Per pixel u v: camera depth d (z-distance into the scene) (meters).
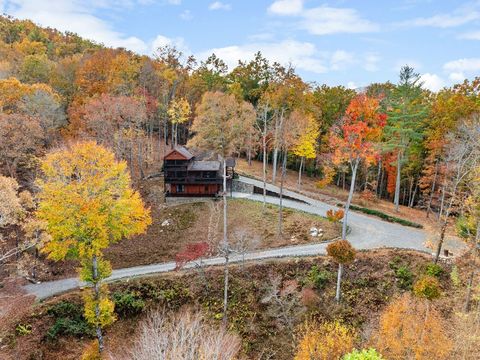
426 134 43.00
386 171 56.25
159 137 60.78
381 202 48.38
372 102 28.38
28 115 41.09
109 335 25.78
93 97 47.16
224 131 44.62
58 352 24.12
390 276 28.55
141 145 49.34
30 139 37.03
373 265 29.56
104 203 22.11
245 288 29.02
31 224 20.78
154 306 27.91
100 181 21.83
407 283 27.61
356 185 58.84
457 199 27.81
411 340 19.17
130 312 27.36
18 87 44.28
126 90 50.41
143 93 52.53
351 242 33.38
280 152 62.56
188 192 44.47
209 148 46.56
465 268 25.36
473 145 27.52
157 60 67.88
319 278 28.75
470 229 26.20
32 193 34.44
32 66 58.41
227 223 38.91
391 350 19.39
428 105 49.22
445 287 26.33
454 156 29.77
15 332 24.03
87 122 42.94
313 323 24.77
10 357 22.66
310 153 47.34
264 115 43.34
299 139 44.66
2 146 35.12
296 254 31.62
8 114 38.88
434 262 28.25
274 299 27.47
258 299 28.30
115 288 28.69
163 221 39.97
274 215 39.41
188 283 29.34
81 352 24.39
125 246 35.91
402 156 43.97
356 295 27.70
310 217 38.25
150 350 13.58
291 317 26.39
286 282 28.75
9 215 20.80
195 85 60.34
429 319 20.06
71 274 31.17
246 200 43.19
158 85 57.47
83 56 68.50
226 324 26.45
